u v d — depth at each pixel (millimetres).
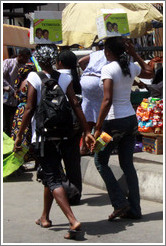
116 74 4797
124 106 4930
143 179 6008
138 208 5152
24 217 5465
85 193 6453
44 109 4492
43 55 4625
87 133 4738
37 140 4578
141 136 8336
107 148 4965
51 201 5004
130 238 4582
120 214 5062
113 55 4867
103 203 5930
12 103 8930
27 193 6594
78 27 8047
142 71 5117
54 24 5168
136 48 8930
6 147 7254
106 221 5160
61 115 4473
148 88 8023
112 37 4891
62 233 4789
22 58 8266
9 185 7066
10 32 11258
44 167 4621
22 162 7227
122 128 4902
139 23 8062
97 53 6559
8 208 5887
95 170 6852
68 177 5898
